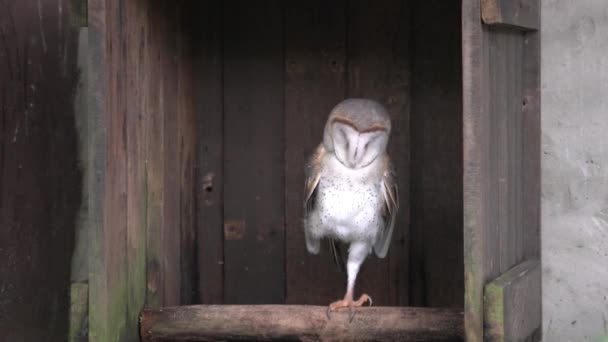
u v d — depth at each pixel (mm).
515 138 2250
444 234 2627
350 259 2504
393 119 2656
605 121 2557
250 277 2738
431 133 2625
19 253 2428
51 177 2504
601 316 2572
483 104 1928
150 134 2330
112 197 2037
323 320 2166
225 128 2730
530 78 2336
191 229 2688
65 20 2529
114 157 2051
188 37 2664
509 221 2188
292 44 2705
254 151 2727
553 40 2590
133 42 2193
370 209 2453
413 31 2635
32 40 2455
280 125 2723
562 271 2605
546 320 2623
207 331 2203
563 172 2596
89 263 1991
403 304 2680
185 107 2635
